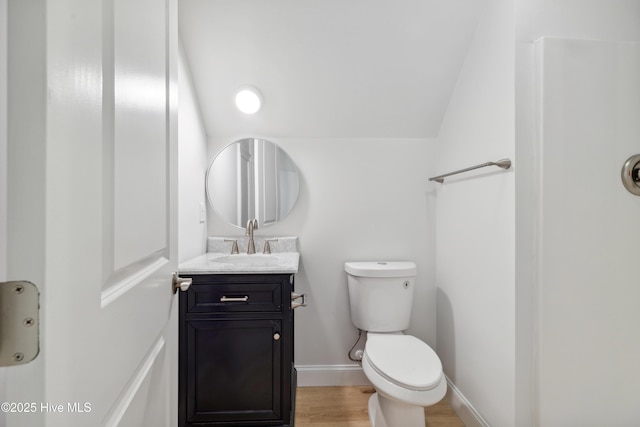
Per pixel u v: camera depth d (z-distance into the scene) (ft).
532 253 4.23
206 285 4.79
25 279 1.07
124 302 1.75
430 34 5.34
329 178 6.73
